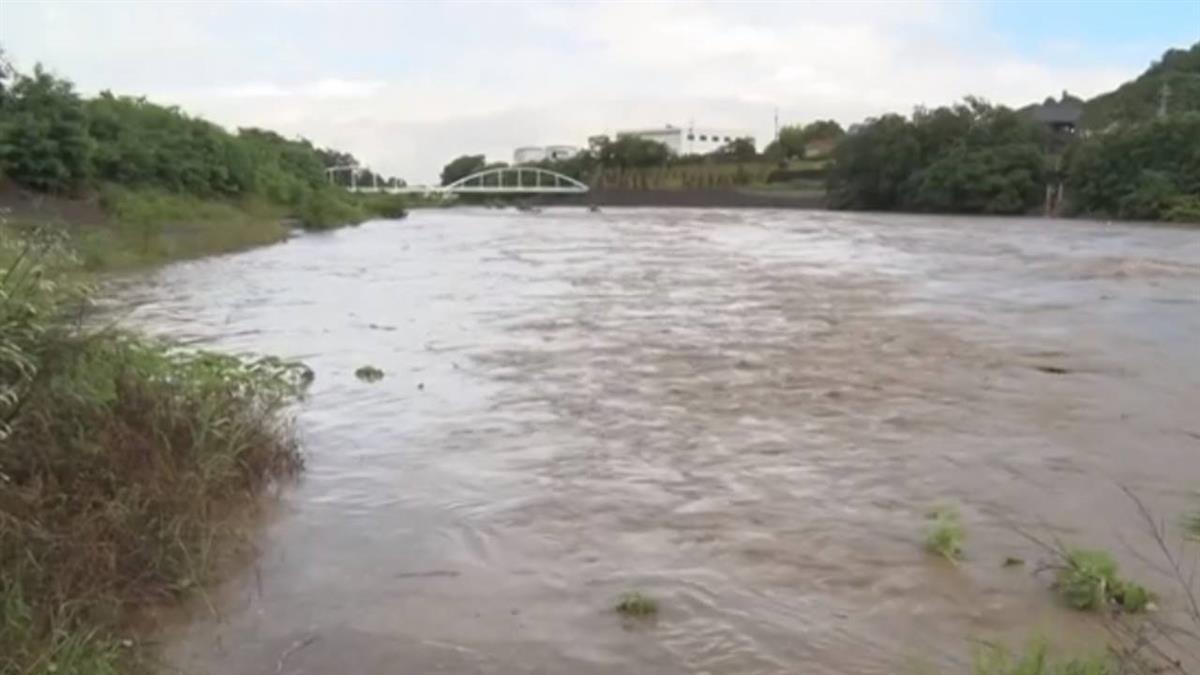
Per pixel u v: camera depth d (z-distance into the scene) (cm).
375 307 1220
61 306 502
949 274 1661
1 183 2127
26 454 384
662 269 1794
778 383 745
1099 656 308
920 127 5234
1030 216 4400
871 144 5400
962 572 389
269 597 366
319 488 493
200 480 426
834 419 634
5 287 433
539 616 353
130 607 343
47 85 2273
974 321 1080
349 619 350
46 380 412
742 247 2450
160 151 2703
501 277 1639
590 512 461
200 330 1011
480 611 357
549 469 527
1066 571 378
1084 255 2089
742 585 379
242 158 3189
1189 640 326
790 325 1052
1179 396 697
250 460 490
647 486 498
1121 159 4041
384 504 471
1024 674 291
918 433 599
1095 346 911
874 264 1883
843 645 330
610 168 8375
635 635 338
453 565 399
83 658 291
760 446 571
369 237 2962
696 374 780
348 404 673
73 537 346
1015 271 1709
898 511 461
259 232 2481
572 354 872
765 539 426
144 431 446
